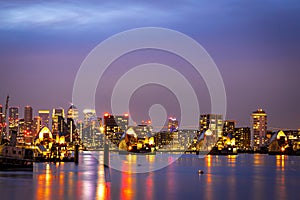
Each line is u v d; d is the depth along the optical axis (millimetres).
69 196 88875
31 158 144875
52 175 132375
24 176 126688
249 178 132875
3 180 115250
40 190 96688
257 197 92500
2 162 140750
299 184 116375
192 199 88750
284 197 92812
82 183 111625
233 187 108625
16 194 90812
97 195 90750
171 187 106562
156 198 89000
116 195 91375
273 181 124312
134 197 89562
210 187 107938
